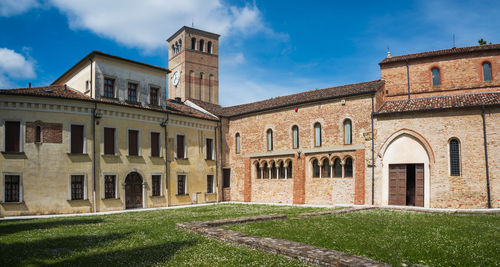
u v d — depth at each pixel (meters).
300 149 37.59
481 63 33.22
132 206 35.09
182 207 35.72
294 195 37.66
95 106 33.00
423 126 30.70
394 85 36.28
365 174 32.81
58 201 30.41
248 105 47.09
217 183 43.59
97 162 32.81
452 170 29.55
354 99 34.09
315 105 36.88
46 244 14.66
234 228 18.38
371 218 22.48
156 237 16.09
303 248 11.98
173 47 79.50
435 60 34.84
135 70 37.28
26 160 29.39
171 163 38.78
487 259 11.52
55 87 35.22
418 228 18.05
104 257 12.20
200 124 42.41
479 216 23.36
